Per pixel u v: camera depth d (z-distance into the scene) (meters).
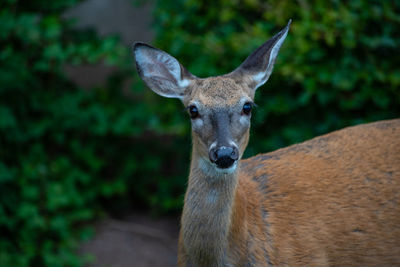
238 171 6.57
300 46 9.75
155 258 11.13
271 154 7.88
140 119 11.90
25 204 10.78
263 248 6.86
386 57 10.22
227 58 10.33
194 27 11.05
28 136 11.31
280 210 7.18
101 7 17.03
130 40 16.31
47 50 11.12
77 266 10.61
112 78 12.96
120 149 12.76
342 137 7.93
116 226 12.04
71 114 11.73
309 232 7.15
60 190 11.11
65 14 16.69
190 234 6.65
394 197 7.44
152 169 12.36
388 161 7.59
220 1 10.61
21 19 10.91
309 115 10.52
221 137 6.29
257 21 10.63
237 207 6.59
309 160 7.64
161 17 11.05
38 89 11.98
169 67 7.10
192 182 6.65
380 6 10.14
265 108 10.30
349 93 10.11
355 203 7.36
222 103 6.52
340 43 10.04
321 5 9.91
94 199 12.36
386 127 7.95
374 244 7.34
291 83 10.19
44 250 10.67
